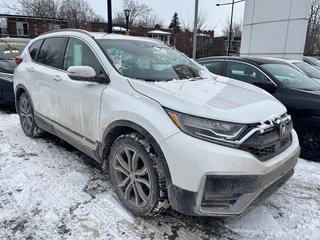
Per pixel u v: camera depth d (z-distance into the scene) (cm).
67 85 361
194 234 268
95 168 386
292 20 1346
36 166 385
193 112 245
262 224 286
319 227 286
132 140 275
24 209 291
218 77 394
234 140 238
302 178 392
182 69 369
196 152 234
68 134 378
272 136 260
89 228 268
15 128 549
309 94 459
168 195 256
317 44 4122
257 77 525
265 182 248
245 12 1569
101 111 308
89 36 362
